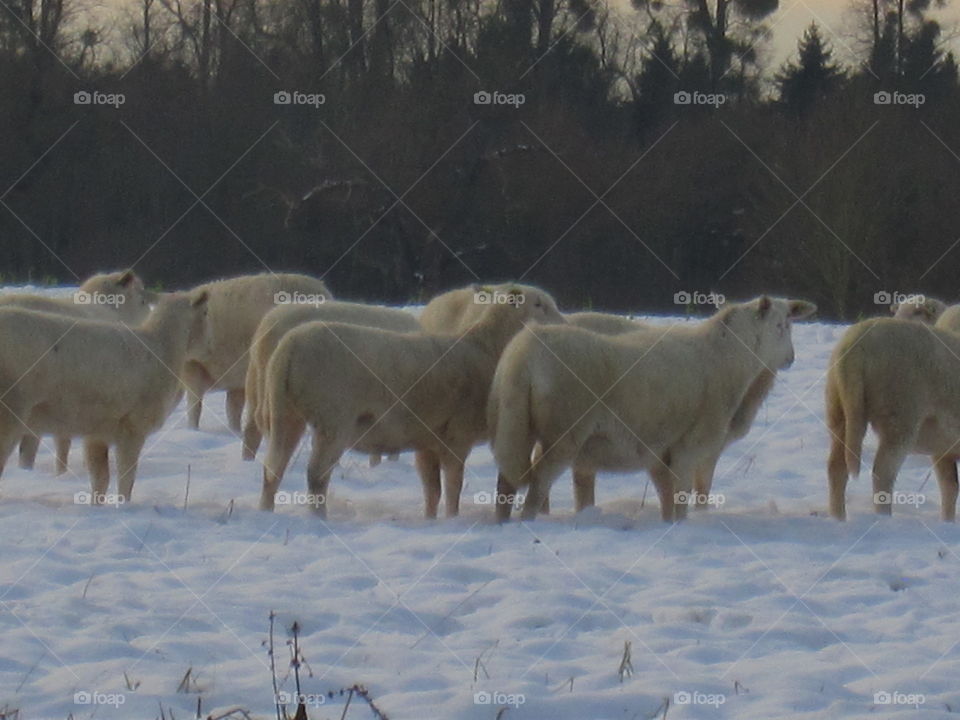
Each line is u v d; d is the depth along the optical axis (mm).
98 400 13852
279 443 13750
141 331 14344
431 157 45531
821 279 42562
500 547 12477
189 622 9922
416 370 13953
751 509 15039
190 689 8625
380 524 13383
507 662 9406
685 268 45531
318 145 45750
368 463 17219
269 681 8805
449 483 14359
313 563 11727
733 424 14781
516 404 13492
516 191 45406
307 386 13539
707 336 14305
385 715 8266
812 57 49625
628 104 49875
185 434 18344
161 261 44625
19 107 45375
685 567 12086
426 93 46531
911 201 42406
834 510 14664
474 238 45656
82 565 11258
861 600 11352
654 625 10328
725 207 45406
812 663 9641
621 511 14648
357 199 45281
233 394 19078
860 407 14422
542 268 45781
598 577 11594
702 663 9617
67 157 45500
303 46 49750
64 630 9602
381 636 9859
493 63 47062
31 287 30781
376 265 45500
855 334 14508
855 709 8734
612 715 8547
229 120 45812
